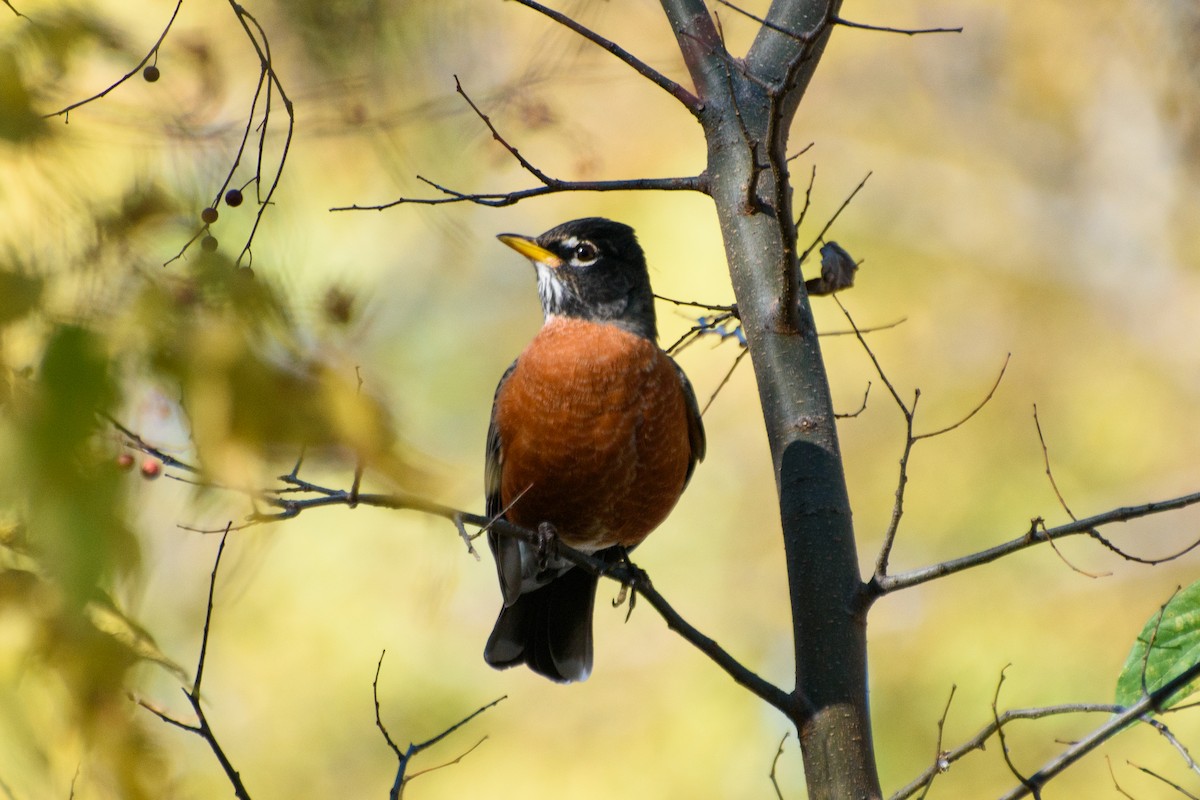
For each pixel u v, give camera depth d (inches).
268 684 599.5
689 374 713.6
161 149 177.8
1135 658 244.2
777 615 689.6
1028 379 762.8
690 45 317.1
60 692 146.4
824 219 789.2
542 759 628.7
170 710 221.9
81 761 151.3
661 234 683.4
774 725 637.9
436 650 624.7
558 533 410.0
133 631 147.9
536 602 437.7
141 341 132.0
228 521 154.6
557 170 565.6
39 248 137.6
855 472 717.3
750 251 298.0
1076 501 708.7
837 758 260.4
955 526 695.7
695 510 713.6
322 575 611.5
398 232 579.8
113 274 136.0
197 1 254.4
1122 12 825.5
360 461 138.1
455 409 693.9
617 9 677.3
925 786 246.1
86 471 129.4
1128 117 837.2
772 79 308.2
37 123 150.5
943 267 796.0
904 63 836.0
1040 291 796.0
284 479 176.6
